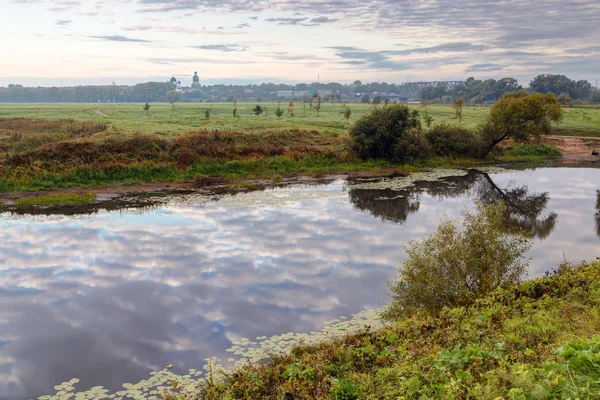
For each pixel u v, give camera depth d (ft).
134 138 119.03
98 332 38.01
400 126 135.85
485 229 40.09
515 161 150.61
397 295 44.39
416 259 39.96
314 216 77.30
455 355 24.32
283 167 123.13
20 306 42.88
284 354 33.71
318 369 28.22
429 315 34.86
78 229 68.90
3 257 56.29
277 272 51.34
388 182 112.16
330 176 119.24
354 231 67.92
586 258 55.36
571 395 16.44
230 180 111.14
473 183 111.86
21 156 103.65
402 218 76.18
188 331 38.01
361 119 140.67
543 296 34.99
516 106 143.43
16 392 29.86
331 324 38.88
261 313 41.19
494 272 38.91
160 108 430.20
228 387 28.37
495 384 20.16
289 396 25.77
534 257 55.72
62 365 33.09
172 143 122.52
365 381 25.18
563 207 86.02
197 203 87.35
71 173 100.89
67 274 50.80
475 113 324.19
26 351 35.01
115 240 63.26
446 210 82.33
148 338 36.94
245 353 34.30
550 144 174.40
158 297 44.78
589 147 173.88
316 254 57.52
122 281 48.80
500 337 27.04
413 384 22.59
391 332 32.40
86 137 136.05
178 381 30.78
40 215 77.66
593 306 30.83
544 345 25.16
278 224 71.87
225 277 49.88
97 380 31.22
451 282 38.88
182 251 58.65
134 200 89.51
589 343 19.79
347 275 50.39
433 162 139.64
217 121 222.69
